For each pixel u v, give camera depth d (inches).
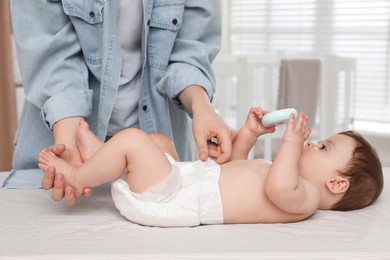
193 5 65.2
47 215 50.7
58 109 56.6
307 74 129.3
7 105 111.3
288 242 42.5
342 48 179.0
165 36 63.5
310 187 52.1
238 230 46.6
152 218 48.2
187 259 38.8
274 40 190.9
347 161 56.0
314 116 130.7
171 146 59.0
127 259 38.6
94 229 46.4
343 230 46.4
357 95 176.1
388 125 171.6
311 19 183.6
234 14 196.5
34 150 64.8
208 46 66.2
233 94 182.1
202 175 51.9
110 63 60.4
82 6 59.6
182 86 60.6
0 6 108.0
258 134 59.4
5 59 110.0
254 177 51.9
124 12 61.4
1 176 65.9
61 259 38.7
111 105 61.4
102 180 50.9
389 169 70.9
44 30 60.0
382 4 170.6
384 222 49.2
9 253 39.4
